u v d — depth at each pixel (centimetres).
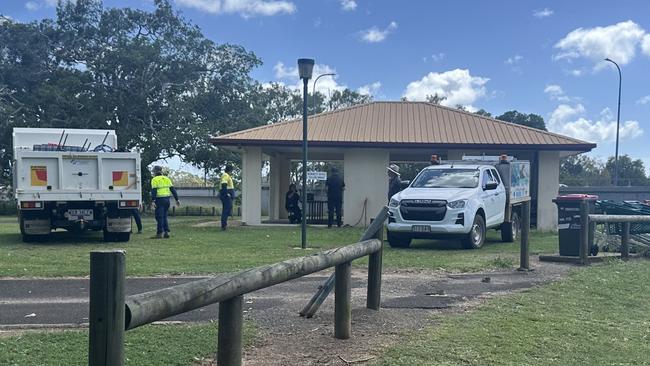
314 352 570
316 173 2809
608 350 597
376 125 2402
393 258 1252
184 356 543
